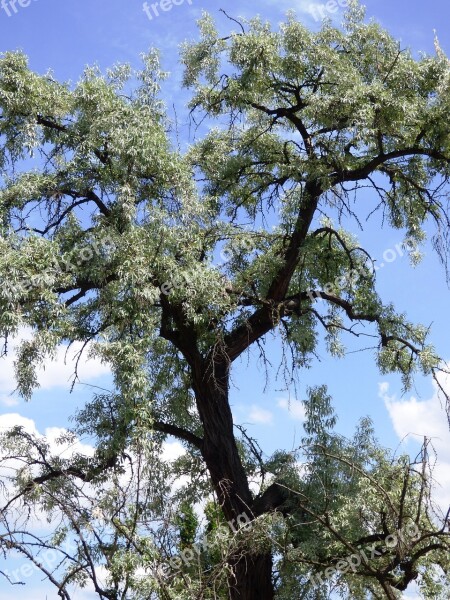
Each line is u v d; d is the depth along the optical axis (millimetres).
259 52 15031
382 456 13828
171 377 16172
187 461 15812
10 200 13672
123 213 13305
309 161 14805
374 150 15727
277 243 16172
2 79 13711
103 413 14461
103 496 10961
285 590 13047
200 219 14438
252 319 15398
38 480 13219
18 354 13523
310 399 14172
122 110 13703
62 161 14234
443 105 14836
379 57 15359
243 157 16359
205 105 15984
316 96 14586
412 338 16141
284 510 13859
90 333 13602
